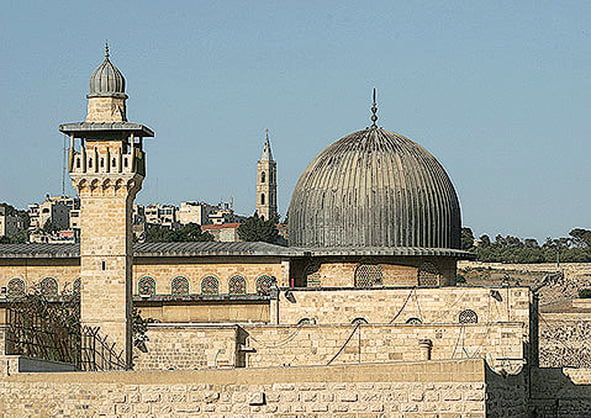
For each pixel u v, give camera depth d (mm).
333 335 87938
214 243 105000
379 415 59594
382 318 93750
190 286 100750
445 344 86938
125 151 85875
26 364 64625
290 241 104125
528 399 90188
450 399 59312
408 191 99750
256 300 98125
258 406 60375
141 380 61750
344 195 99625
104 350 83625
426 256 99188
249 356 88688
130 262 85438
